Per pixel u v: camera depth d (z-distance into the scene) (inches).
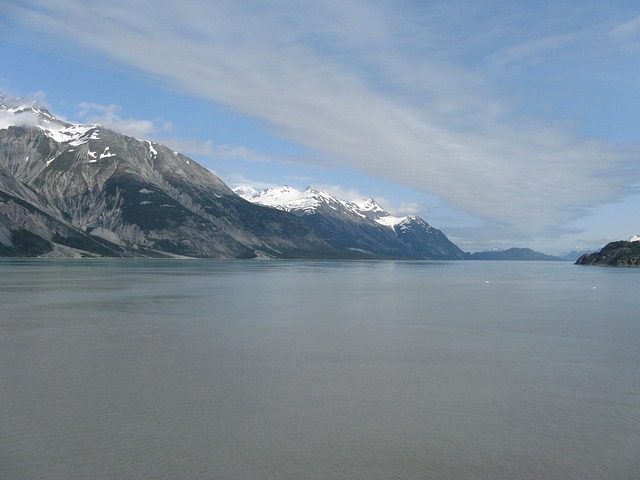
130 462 789.9
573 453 836.0
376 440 876.6
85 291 3312.0
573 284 4670.3
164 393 1100.5
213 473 761.6
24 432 890.7
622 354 1502.2
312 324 2025.1
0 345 1565.0
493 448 852.0
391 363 1381.6
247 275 5767.7
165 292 3336.6
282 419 962.7
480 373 1286.9
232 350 1521.9
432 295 3393.2
